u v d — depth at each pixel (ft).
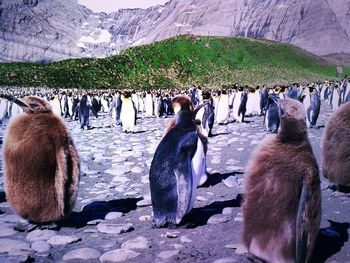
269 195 11.61
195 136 16.72
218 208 19.95
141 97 126.31
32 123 15.52
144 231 17.02
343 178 20.86
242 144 43.19
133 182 26.63
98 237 16.55
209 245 15.26
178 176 16.37
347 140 20.44
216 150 39.60
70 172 15.79
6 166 15.69
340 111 21.08
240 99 70.33
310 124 55.72
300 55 388.57
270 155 11.88
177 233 16.43
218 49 348.38
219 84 298.15
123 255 14.37
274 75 333.21
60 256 14.79
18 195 15.65
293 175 11.29
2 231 16.89
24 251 14.94
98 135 57.88
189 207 17.08
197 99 104.99
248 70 333.62
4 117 89.66
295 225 11.24
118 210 20.16
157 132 59.16
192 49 337.93
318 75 356.79
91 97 115.65
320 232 15.74
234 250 14.70
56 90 226.58
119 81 275.80
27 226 17.03
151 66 303.68
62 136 15.71
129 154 38.04
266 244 11.75
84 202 21.76
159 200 17.01
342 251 14.12
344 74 374.22
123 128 60.03
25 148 15.24
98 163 33.94
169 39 344.90
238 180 25.86
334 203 20.15
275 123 52.42
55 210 16.05
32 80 254.06
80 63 291.38
